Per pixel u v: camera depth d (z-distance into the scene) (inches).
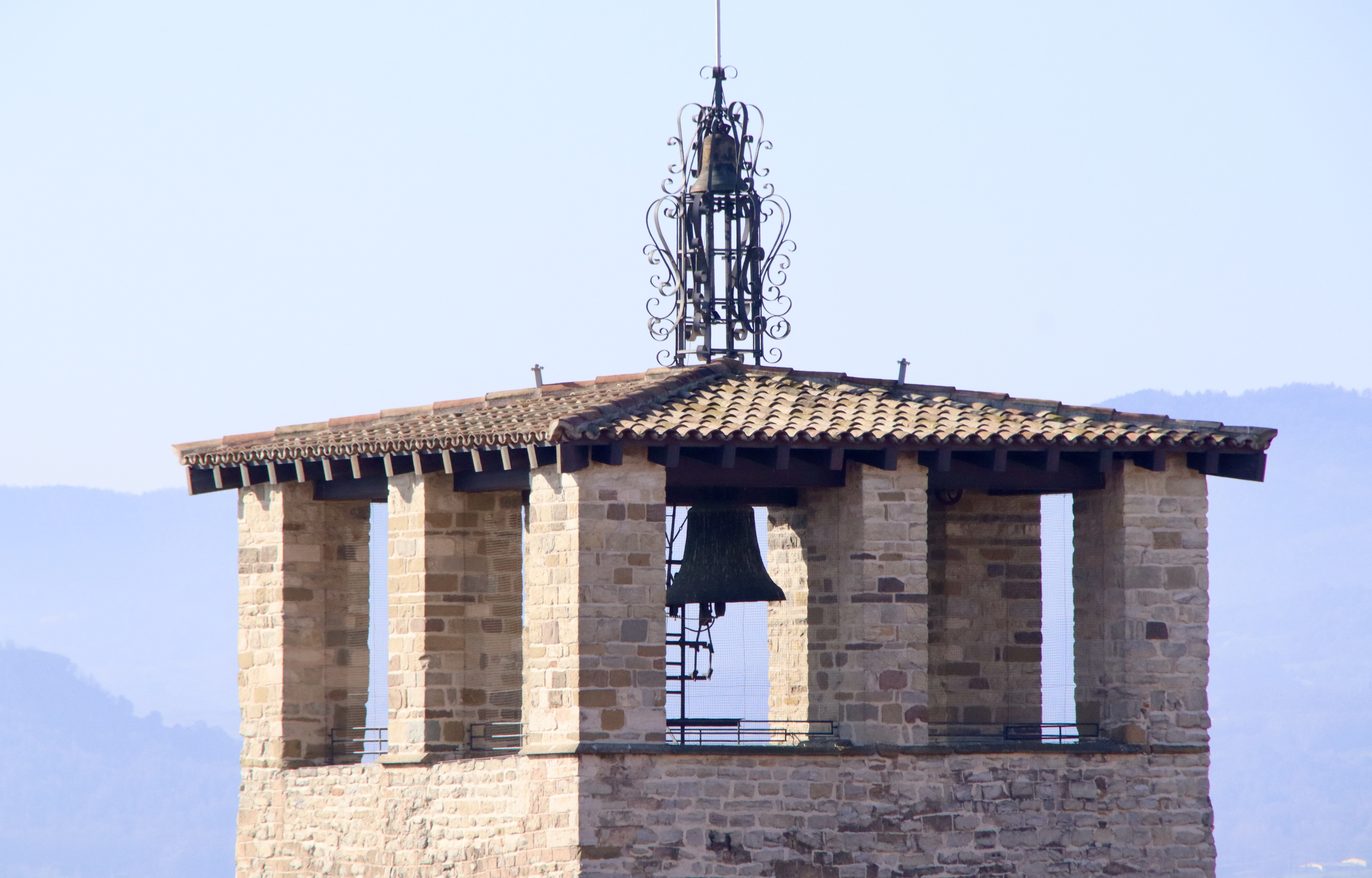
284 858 5551.2
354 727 5659.5
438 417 5369.1
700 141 5329.7
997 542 5526.6
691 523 5093.5
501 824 4837.6
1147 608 5039.4
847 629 4899.1
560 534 4694.9
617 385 5275.6
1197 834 5022.1
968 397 5285.4
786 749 4746.6
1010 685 5502.0
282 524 5590.6
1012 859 4881.9
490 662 5206.7
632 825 4643.2
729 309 5315.0
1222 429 5054.1
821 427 4749.0
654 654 4680.1
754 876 4702.3
